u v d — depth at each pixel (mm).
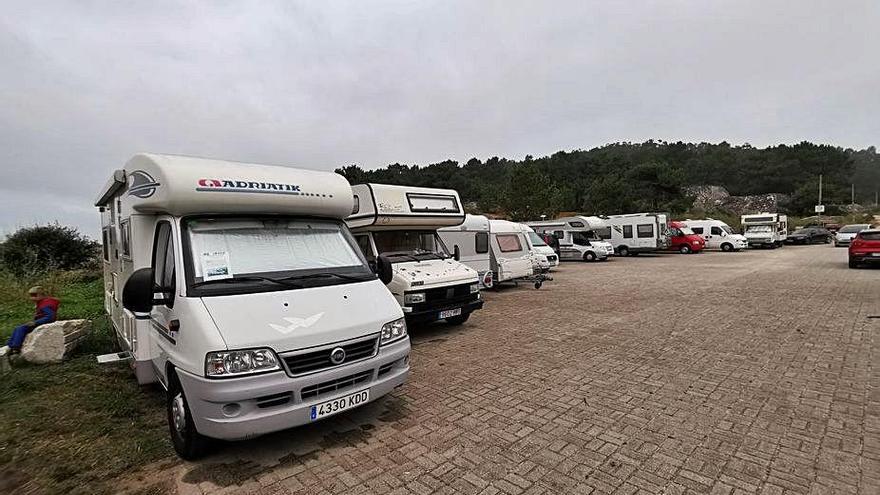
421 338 7902
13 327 9086
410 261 8602
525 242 14297
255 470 3629
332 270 4668
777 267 19359
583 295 12508
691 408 4672
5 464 3783
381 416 4598
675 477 3426
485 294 12836
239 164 4758
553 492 3262
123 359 5746
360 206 8336
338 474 3547
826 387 5180
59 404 5004
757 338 7410
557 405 4812
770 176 97500
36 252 18859
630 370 5926
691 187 98188
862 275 15430
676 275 17219
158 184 4242
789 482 3330
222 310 3688
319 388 3723
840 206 69312
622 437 4066
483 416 4566
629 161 81750
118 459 3828
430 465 3656
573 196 60000
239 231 4488
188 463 3764
